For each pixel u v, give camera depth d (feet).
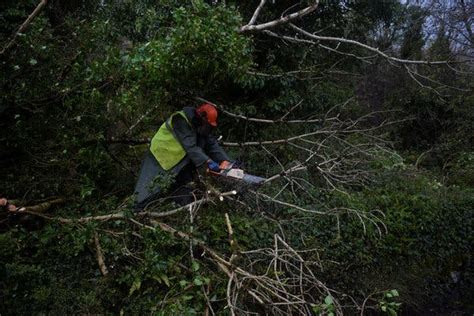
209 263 12.81
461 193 22.29
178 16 14.71
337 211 16.30
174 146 13.96
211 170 13.74
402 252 18.03
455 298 18.71
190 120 14.21
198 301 11.46
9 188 13.42
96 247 12.32
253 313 11.16
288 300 11.46
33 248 12.38
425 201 20.30
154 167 14.06
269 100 21.54
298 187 17.70
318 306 10.60
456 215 20.65
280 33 22.75
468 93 30.50
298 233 15.40
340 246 16.02
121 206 13.53
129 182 16.47
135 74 14.28
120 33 19.11
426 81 31.60
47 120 14.11
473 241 20.89
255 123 21.47
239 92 22.06
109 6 19.67
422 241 18.90
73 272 11.82
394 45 35.58
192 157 13.70
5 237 11.14
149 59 13.82
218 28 14.79
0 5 14.43
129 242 12.76
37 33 13.51
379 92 34.06
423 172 24.61
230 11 15.62
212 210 14.83
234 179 13.99
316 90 24.61
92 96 13.56
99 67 13.73
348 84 30.40
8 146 14.14
